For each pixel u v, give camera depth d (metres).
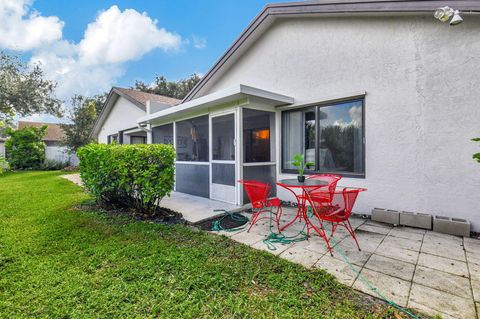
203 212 4.66
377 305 1.93
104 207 5.07
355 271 2.45
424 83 3.87
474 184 3.52
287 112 5.75
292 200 5.56
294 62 5.54
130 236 3.41
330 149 5.00
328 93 4.96
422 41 3.88
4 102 13.08
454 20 3.12
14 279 2.31
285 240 3.28
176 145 7.10
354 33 4.60
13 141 15.50
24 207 5.07
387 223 4.03
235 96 4.71
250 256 2.78
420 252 2.88
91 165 5.11
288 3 5.23
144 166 4.34
